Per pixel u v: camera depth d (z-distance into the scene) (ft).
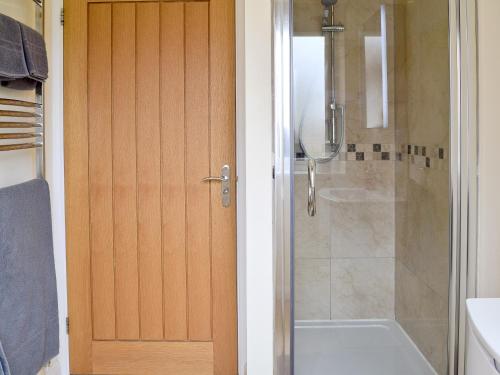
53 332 6.97
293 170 7.13
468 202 6.77
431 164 7.34
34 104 6.88
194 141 8.23
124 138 8.27
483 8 6.54
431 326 7.46
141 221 8.33
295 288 7.42
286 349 7.29
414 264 7.56
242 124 8.08
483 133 6.66
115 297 8.41
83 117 8.24
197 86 8.19
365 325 7.63
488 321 4.70
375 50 7.52
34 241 6.43
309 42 7.32
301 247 7.44
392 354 7.62
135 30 8.20
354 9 7.45
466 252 6.79
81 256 8.38
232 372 8.41
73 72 8.21
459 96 6.69
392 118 7.63
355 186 7.50
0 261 5.68
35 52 6.51
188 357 8.43
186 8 8.15
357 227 7.61
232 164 8.23
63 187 8.31
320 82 7.38
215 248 8.30
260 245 7.22
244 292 8.21
